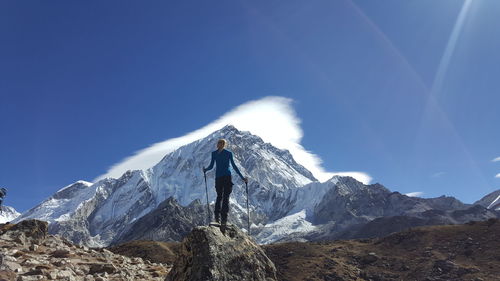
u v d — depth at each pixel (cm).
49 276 1569
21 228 2369
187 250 1260
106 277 1770
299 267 14125
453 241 14862
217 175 1438
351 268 14125
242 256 1246
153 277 2020
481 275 11769
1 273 1516
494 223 15400
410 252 15000
